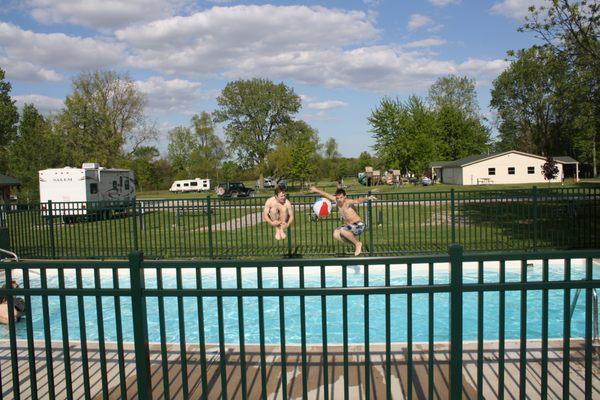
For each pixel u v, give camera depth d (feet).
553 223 46.68
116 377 15.10
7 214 46.60
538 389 13.30
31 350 11.75
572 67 54.70
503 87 205.26
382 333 26.68
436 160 218.59
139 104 169.68
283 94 215.31
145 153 244.01
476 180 169.68
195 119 275.80
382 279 35.91
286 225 38.78
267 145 215.51
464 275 36.73
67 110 159.22
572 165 205.98
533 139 207.10
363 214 55.62
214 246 48.73
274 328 28.12
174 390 13.91
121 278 39.55
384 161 139.85
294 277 37.52
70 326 29.53
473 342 17.20
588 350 10.79
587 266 10.64
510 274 36.73
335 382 14.07
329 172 311.47
